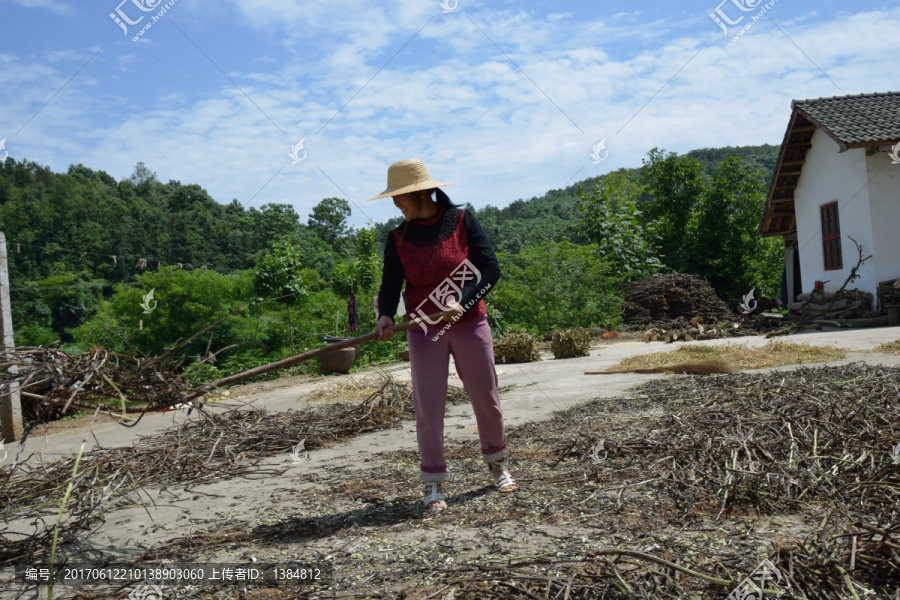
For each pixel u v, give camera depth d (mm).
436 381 3711
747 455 3793
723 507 3123
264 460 5410
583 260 22453
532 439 5281
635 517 3184
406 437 6055
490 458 3861
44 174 86312
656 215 32906
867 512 3047
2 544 3416
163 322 26094
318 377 13438
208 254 68562
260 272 18859
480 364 3773
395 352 18469
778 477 3469
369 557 2936
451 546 2980
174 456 5379
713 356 10406
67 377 3346
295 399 9742
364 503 3859
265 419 6867
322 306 25531
